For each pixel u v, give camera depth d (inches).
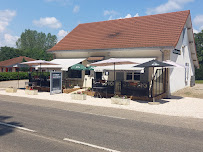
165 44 604.4
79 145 227.0
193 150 216.5
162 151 212.4
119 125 312.2
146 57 653.3
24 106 471.5
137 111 423.8
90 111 420.2
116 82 693.9
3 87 928.3
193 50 941.2
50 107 462.0
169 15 803.4
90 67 677.9
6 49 2610.7
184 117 375.2
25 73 1540.4
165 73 631.8
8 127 295.9
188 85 962.7
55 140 242.5
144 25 794.8
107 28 893.2
